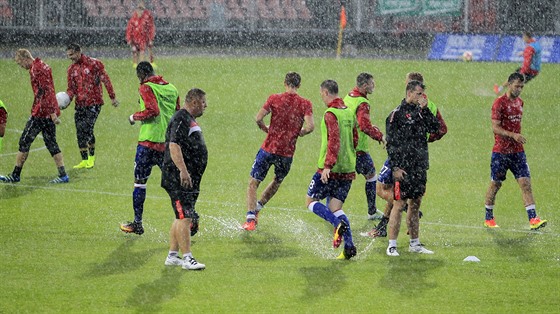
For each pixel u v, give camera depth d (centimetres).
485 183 5012
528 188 3972
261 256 3484
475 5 12762
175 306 2861
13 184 4784
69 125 6725
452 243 3741
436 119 3431
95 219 4047
